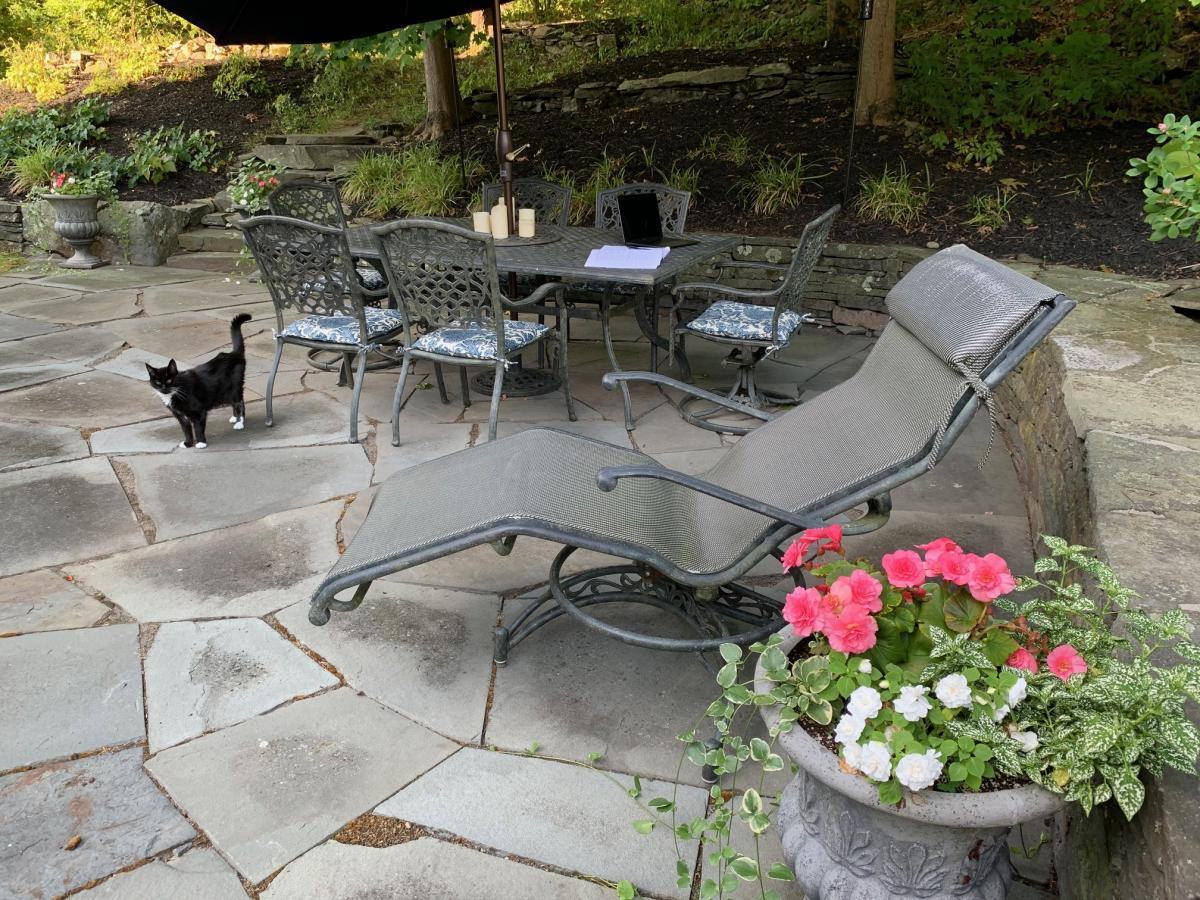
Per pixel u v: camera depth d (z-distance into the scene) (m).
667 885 1.57
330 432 3.74
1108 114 5.69
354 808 1.73
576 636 2.31
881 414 1.99
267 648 2.24
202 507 3.03
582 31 8.96
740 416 3.90
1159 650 1.39
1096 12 6.39
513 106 7.91
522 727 1.97
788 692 1.33
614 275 3.36
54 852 1.62
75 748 1.88
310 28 3.95
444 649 2.25
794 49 7.43
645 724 1.98
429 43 7.43
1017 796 1.16
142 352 4.84
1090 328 3.28
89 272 7.05
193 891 1.54
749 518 1.96
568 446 2.18
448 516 1.92
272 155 8.09
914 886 1.28
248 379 4.45
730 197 5.89
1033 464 2.96
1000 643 1.25
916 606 1.35
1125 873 1.15
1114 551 1.68
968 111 5.78
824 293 5.25
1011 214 5.09
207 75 10.01
